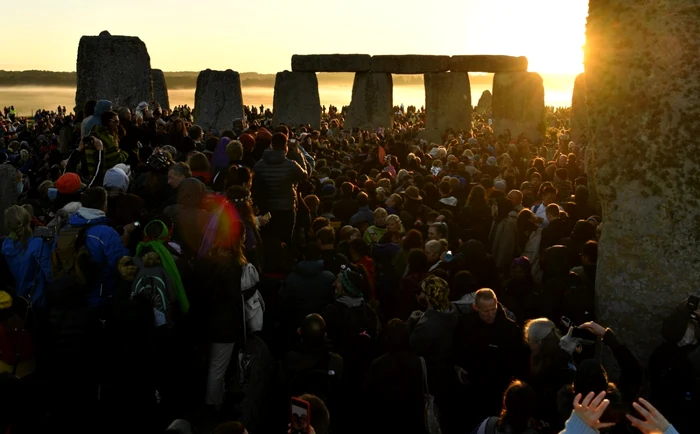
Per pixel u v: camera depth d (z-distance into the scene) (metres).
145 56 18.03
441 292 6.02
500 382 5.87
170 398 6.62
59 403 5.84
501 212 9.34
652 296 6.47
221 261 6.23
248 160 9.71
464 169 13.41
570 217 9.81
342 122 36.81
